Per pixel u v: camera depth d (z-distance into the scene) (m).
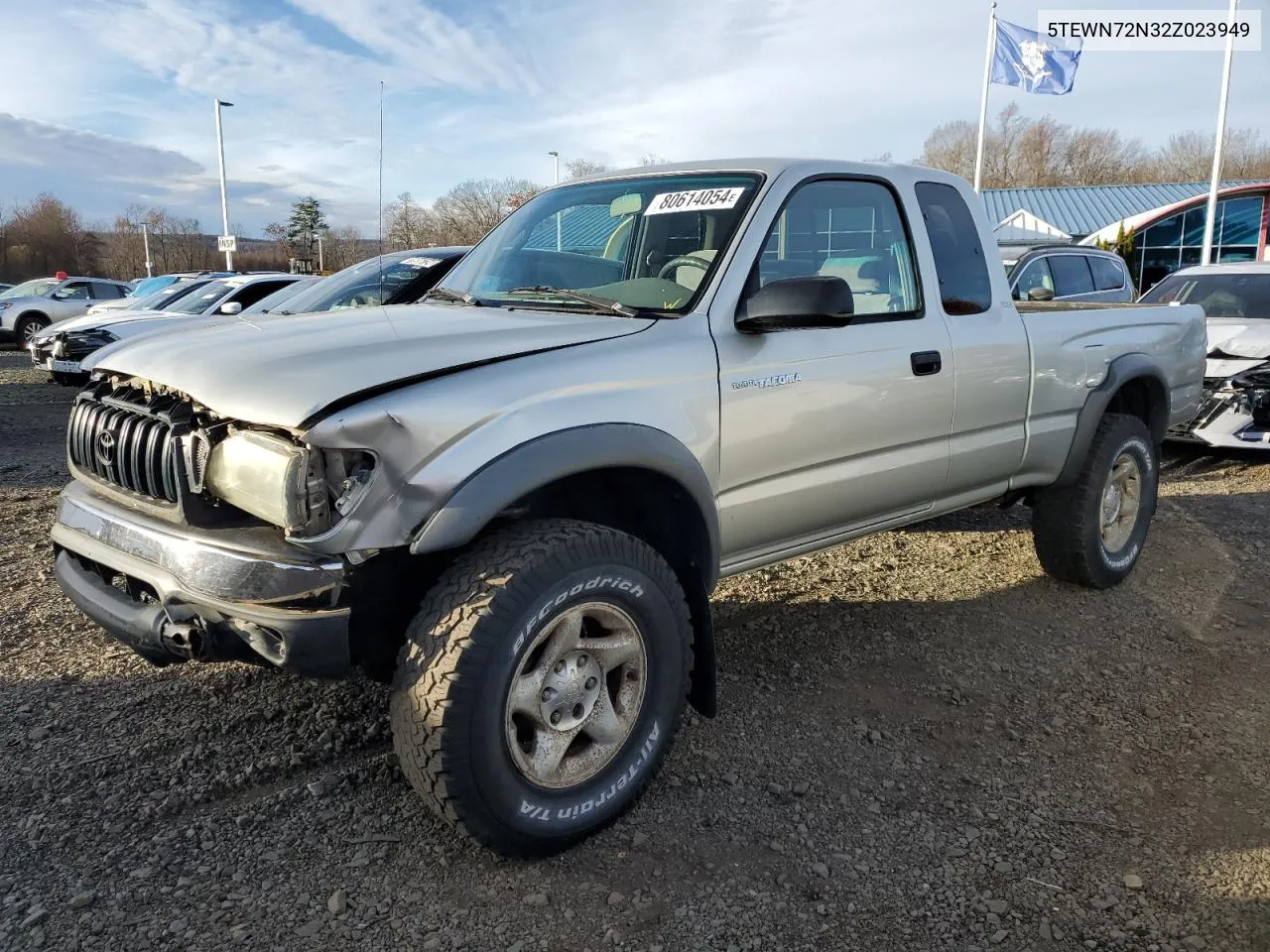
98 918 2.29
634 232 3.45
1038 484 4.36
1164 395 5.00
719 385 2.95
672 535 3.01
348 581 2.30
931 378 3.63
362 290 7.63
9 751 3.02
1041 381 4.16
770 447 3.12
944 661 3.90
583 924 2.32
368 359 2.47
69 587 2.79
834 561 5.22
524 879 2.49
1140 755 3.18
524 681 2.46
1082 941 2.30
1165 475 7.72
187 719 3.23
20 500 6.46
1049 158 68.62
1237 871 2.56
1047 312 4.32
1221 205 31.11
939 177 3.94
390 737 3.14
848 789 2.94
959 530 5.89
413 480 2.29
